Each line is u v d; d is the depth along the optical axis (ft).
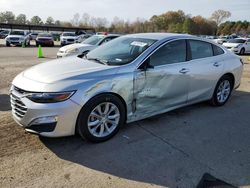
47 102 11.78
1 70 33.73
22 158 11.74
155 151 12.89
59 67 13.85
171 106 16.35
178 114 17.93
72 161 11.73
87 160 11.85
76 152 12.46
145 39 16.12
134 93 14.17
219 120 17.19
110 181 10.49
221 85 19.69
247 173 11.40
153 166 11.63
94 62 14.75
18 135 13.78
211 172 11.37
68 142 13.30
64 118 12.03
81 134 12.85
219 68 18.79
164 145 13.51
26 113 11.99
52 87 11.90
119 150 12.82
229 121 17.10
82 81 12.46
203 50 18.07
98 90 12.74
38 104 11.78
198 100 18.13
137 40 16.22
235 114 18.45
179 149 13.19
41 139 13.47
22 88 12.30
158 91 15.20
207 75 17.95
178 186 10.39
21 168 11.03
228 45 75.46
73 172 10.96
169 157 12.41
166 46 15.62
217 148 13.47
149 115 15.38
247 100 22.04
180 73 16.03
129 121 14.56
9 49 75.66
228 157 12.64
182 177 10.95
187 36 17.12
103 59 15.15
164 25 305.73
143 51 14.79
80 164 11.53
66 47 41.45
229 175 11.21
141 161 11.98
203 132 15.26
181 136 14.62
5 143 12.92
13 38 88.63
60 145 13.00
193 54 17.22
